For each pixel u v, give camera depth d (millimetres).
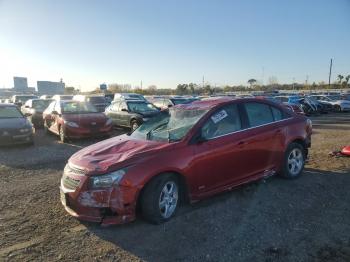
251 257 3709
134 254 3826
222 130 5281
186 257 3740
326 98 33062
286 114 6410
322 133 14023
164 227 4453
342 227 4359
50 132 13977
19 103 21750
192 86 72938
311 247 3881
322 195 5504
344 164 7523
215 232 4293
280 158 6070
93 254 3838
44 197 5727
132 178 4297
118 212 4277
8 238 4230
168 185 4633
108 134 12328
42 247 4004
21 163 8453
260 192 5656
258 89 83188
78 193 4410
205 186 4980
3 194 5918
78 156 4852
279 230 4309
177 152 4676
